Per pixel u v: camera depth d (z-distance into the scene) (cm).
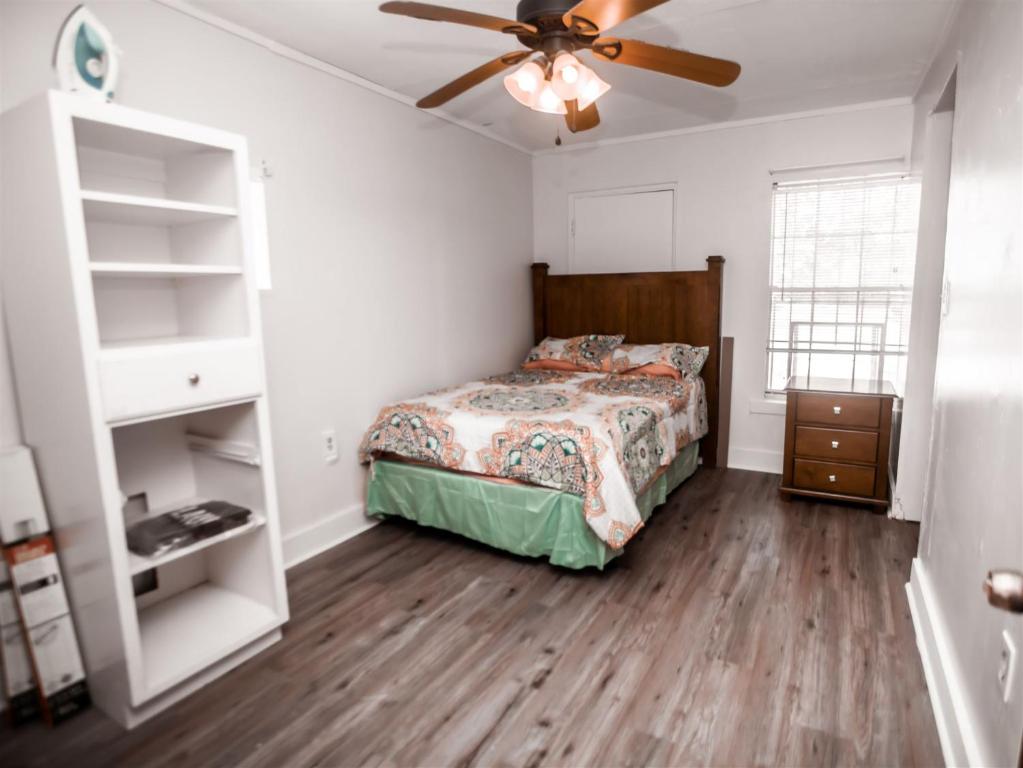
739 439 422
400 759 162
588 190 457
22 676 181
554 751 164
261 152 261
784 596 243
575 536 257
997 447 141
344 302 306
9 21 185
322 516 299
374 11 238
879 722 172
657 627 222
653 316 431
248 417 211
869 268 375
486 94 336
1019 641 116
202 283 215
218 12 237
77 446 168
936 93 277
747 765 158
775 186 393
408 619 232
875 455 326
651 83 323
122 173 209
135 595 224
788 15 247
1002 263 145
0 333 185
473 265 409
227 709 183
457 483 287
